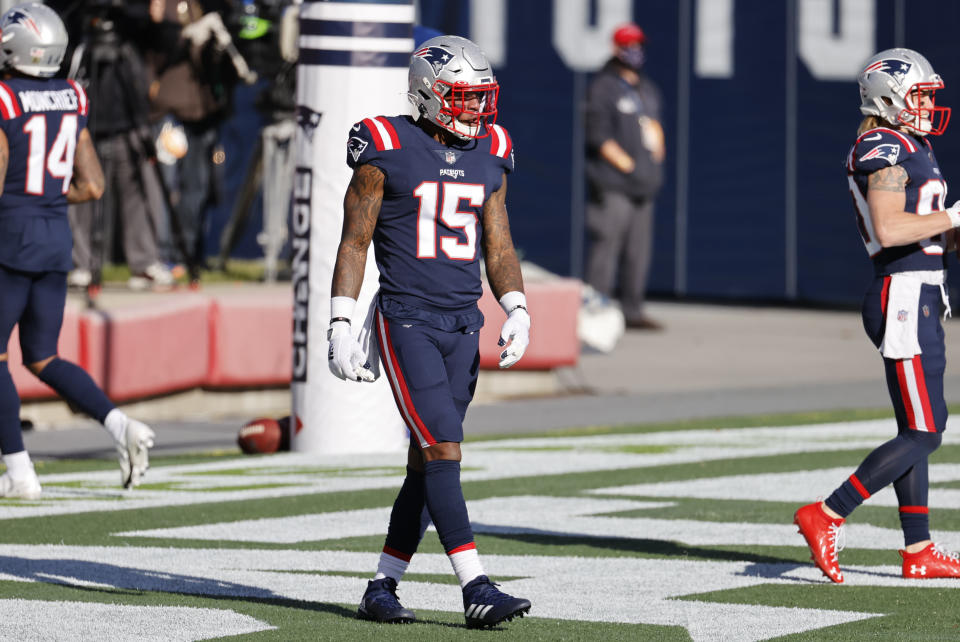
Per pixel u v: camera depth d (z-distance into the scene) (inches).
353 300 762.8
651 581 902.4
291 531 1066.7
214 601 837.2
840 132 3043.8
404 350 762.2
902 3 2974.9
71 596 848.3
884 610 828.0
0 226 1118.4
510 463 1407.5
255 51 2148.1
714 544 1022.4
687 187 3216.0
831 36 3051.2
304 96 1459.2
